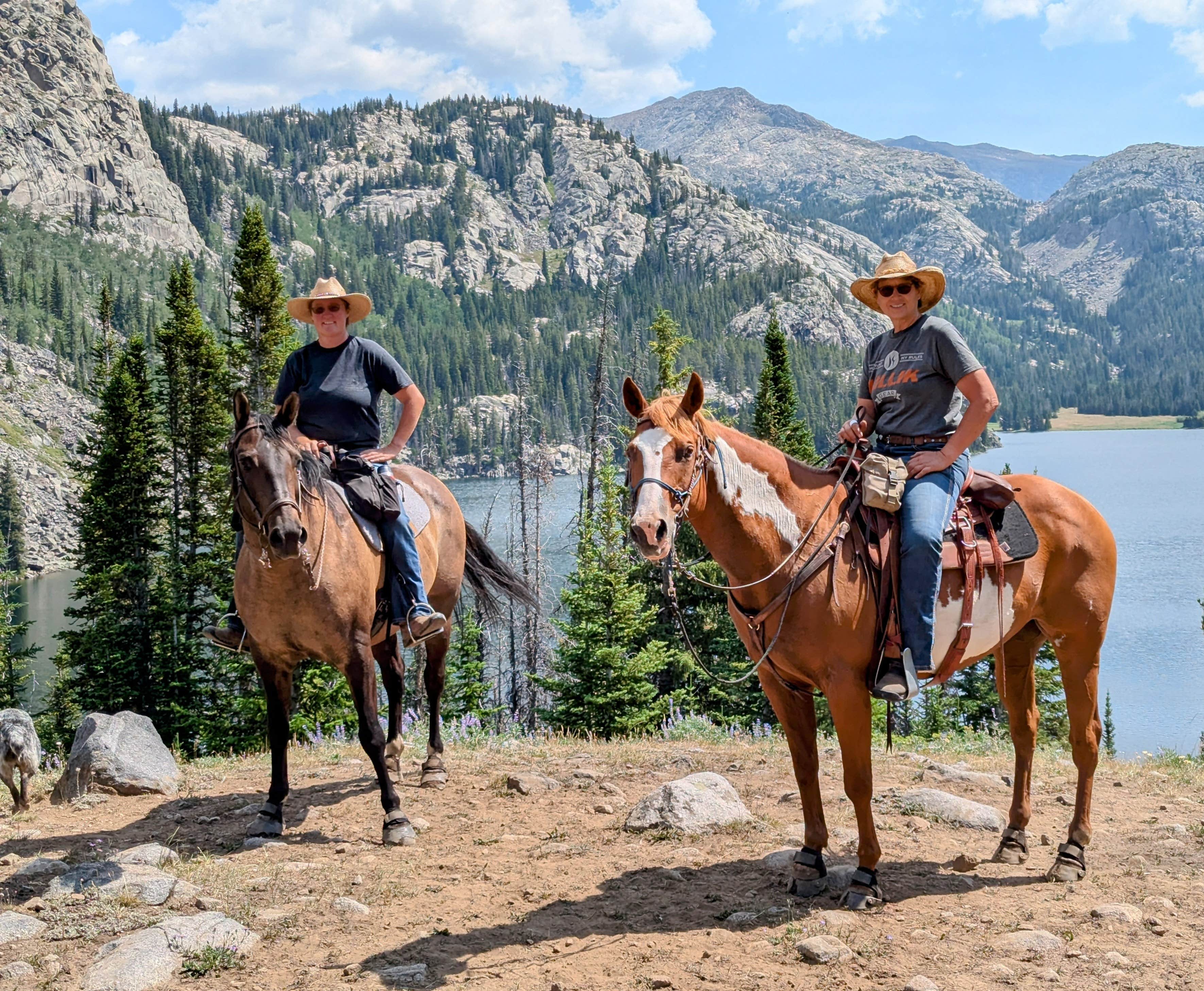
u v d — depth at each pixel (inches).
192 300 1450.5
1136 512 6146.7
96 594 1387.8
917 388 212.8
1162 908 195.9
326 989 169.0
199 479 1427.2
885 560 200.1
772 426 1446.9
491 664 1274.6
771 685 209.3
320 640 253.3
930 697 1207.6
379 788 286.5
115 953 178.2
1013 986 163.2
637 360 1508.4
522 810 282.4
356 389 283.1
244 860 239.1
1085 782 220.4
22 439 6033.5
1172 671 3031.5
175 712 1273.4
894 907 199.2
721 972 171.3
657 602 1134.4
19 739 288.0
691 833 251.9
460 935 191.5
